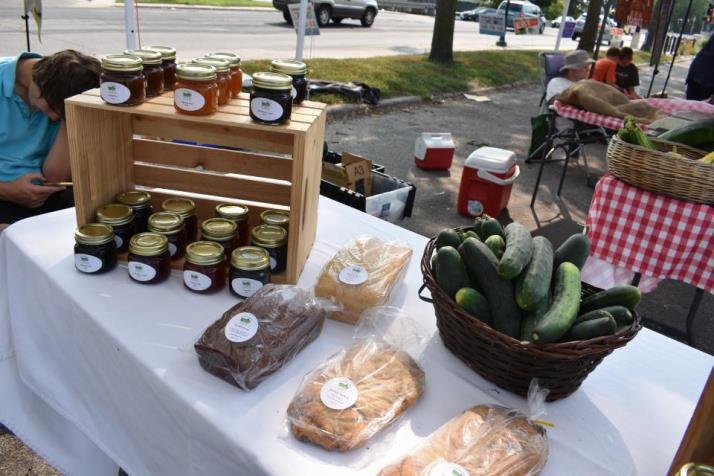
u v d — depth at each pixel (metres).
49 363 1.50
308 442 0.95
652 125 3.34
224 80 1.38
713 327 3.54
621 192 2.57
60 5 13.92
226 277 1.39
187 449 1.07
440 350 1.25
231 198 1.66
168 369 1.10
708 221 2.40
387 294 1.32
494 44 18.52
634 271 2.62
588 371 1.09
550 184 5.86
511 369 1.07
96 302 1.28
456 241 1.21
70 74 1.96
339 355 1.12
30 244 1.50
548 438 1.03
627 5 8.15
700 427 0.86
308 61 9.47
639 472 1.00
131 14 3.53
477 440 0.94
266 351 1.08
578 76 6.96
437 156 5.83
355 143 6.54
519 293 1.06
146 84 1.38
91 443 1.63
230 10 16.89
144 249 1.32
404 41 15.21
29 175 2.22
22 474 2.00
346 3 16.66
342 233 1.77
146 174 1.67
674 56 8.41
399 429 1.01
